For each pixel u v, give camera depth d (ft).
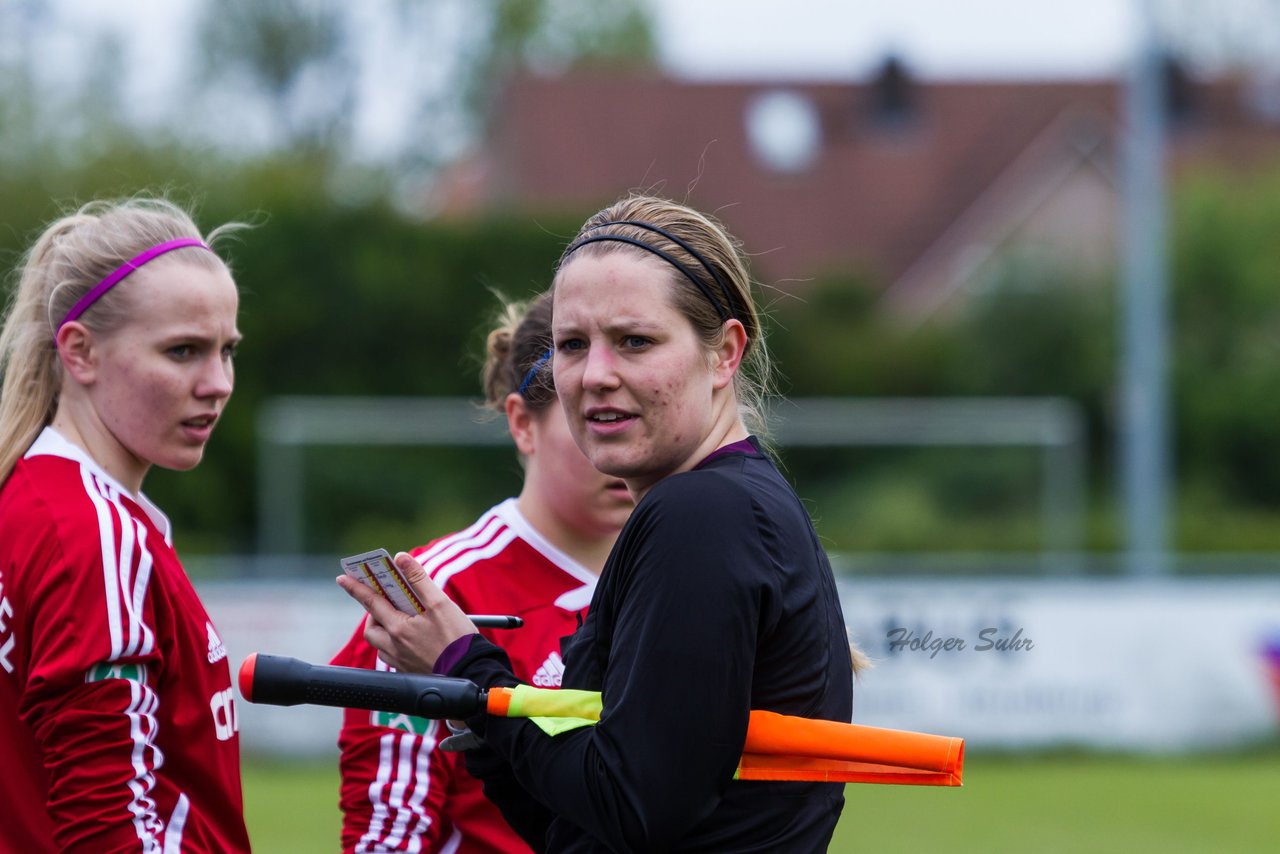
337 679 27.71
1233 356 289.33
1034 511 215.72
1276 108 424.46
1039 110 386.52
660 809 24.99
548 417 38.37
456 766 36.47
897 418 217.36
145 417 32.01
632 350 27.48
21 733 30.32
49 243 33.17
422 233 262.88
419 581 29.14
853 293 293.84
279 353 255.50
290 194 273.54
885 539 206.69
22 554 29.94
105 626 29.35
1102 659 144.05
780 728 26.25
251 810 112.16
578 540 39.17
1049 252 298.35
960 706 142.31
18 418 32.22
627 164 370.32
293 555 206.49
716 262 28.30
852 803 119.34
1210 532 232.53
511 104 379.55
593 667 27.66
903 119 390.21
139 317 31.78
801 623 26.68
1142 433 175.11
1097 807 116.16
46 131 330.75
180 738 31.27
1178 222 307.37
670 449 27.76
